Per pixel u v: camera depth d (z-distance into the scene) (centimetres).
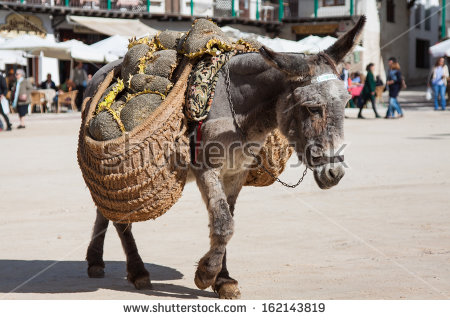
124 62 560
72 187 1095
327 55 457
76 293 543
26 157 1482
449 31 4762
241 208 892
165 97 511
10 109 2980
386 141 1673
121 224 566
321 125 439
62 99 3006
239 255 654
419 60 5022
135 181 494
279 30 4378
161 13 3794
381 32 4259
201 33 523
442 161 1290
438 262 606
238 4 4169
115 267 644
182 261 646
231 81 502
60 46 2788
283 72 448
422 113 2742
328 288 533
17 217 863
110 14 3675
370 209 861
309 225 780
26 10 3478
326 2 4259
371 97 2517
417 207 864
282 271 591
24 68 3541
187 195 1020
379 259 621
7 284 573
